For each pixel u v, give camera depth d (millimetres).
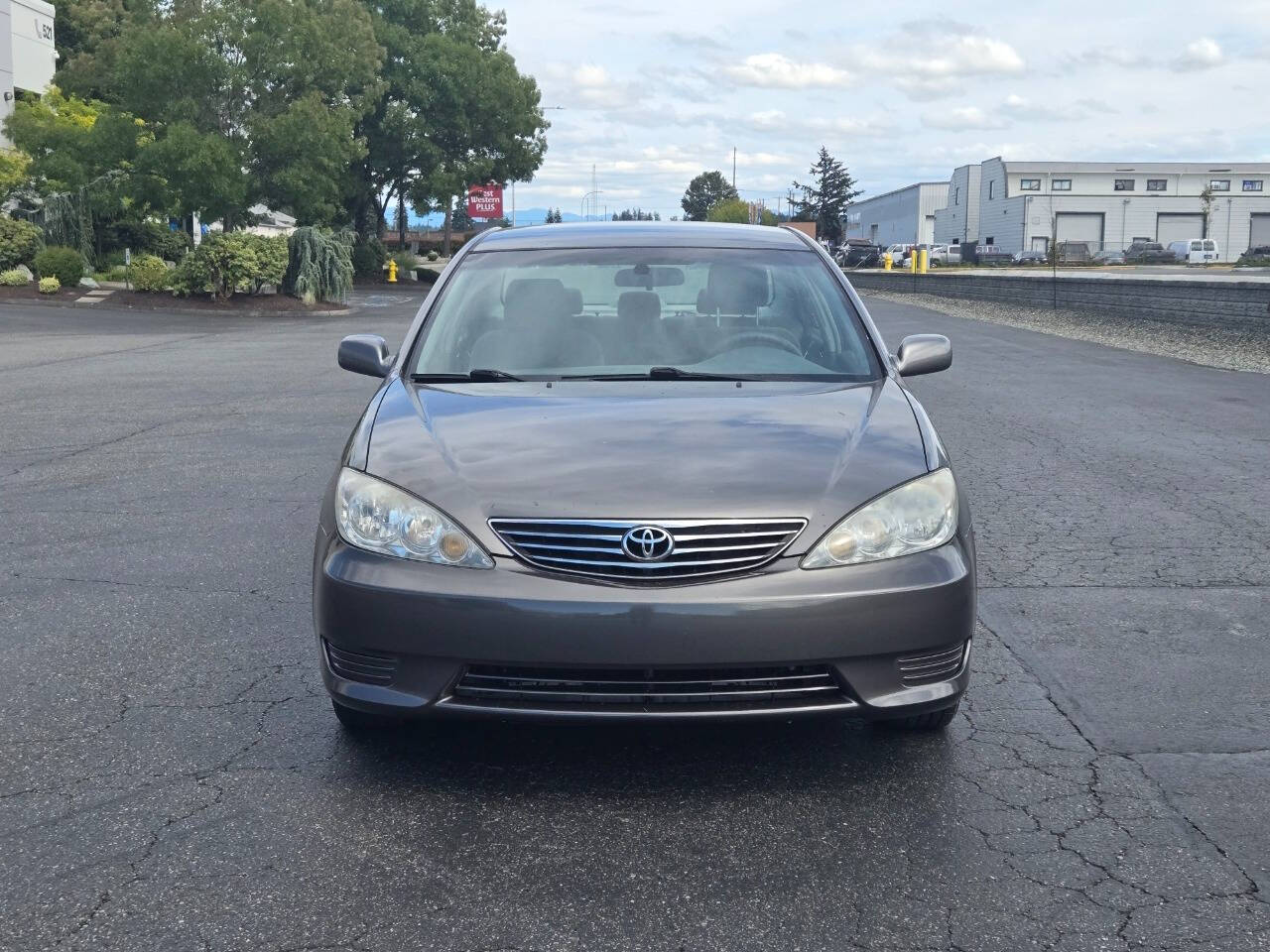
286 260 31594
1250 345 17984
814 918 2885
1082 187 83375
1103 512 7387
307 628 5133
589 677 3393
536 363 4570
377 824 3361
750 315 4816
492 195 56375
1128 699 4352
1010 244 82438
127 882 3045
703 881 3059
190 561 6207
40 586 5762
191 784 3609
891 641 3428
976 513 7375
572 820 3393
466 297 4949
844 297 4992
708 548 3395
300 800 3508
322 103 33781
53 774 3676
